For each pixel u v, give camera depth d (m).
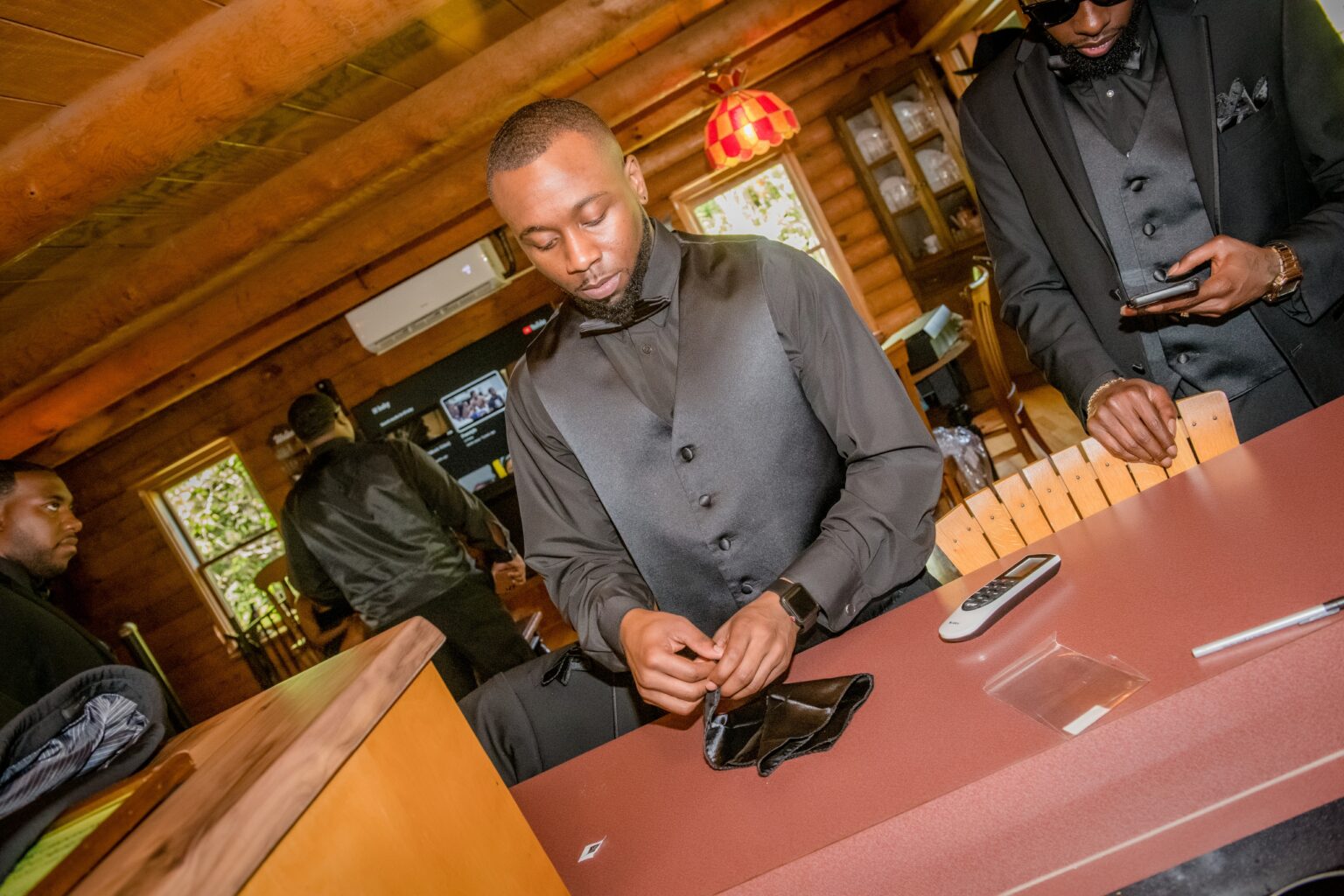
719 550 1.24
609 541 1.34
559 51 3.66
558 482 1.32
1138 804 0.64
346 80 3.28
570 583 1.28
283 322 5.78
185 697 6.58
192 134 2.45
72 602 6.49
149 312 3.97
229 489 6.58
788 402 1.20
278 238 4.05
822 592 1.01
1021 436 4.07
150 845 0.47
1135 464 1.25
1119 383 1.24
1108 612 0.85
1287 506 0.88
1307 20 1.27
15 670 1.89
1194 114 1.33
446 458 6.13
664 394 1.22
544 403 1.26
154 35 2.28
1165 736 0.64
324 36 2.39
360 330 5.71
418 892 0.57
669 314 1.22
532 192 1.01
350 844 0.54
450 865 0.60
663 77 4.95
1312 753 0.61
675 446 1.20
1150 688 0.68
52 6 1.95
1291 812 0.61
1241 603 0.74
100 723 0.64
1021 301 1.54
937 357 4.62
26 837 0.57
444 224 5.67
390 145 3.73
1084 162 1.42
